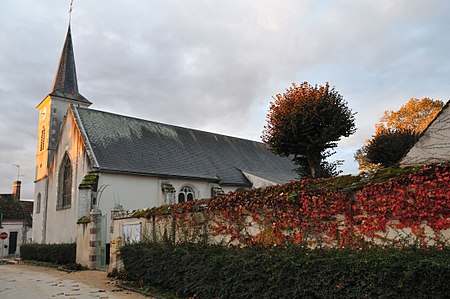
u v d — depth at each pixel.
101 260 16.31
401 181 5.61
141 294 9.44
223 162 27.80
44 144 28.80
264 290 6.39
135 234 12.61
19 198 41.41
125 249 11.33
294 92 17.62
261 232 7.79
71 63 32.16
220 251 8.04
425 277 4.31
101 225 16.55
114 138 22.83
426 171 5.35
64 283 11.80
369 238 5.87
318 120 16.73
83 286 11.06
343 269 5.21
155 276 9.53
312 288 5.57
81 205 18.34
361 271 4.99
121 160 21.16
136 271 10.54
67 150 22.91
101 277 13.06
